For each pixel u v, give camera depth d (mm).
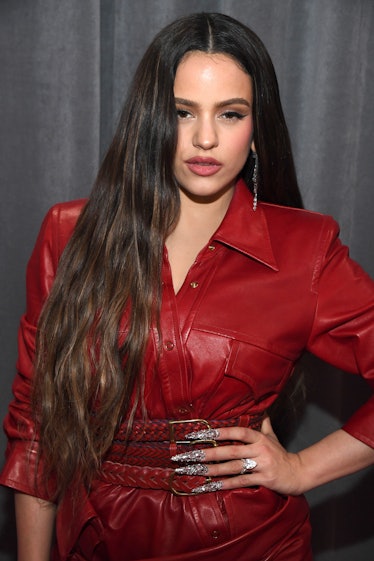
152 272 1213
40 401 1264
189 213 1266
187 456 1198
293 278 1261
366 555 2090
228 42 1156
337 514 2074
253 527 1240
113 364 1188
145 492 1229
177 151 1188
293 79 1879
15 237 1860
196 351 1194
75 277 1248
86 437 1213
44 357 1250
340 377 1991
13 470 1273
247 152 1217
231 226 1271
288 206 1393
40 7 1755
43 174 1825
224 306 1221
